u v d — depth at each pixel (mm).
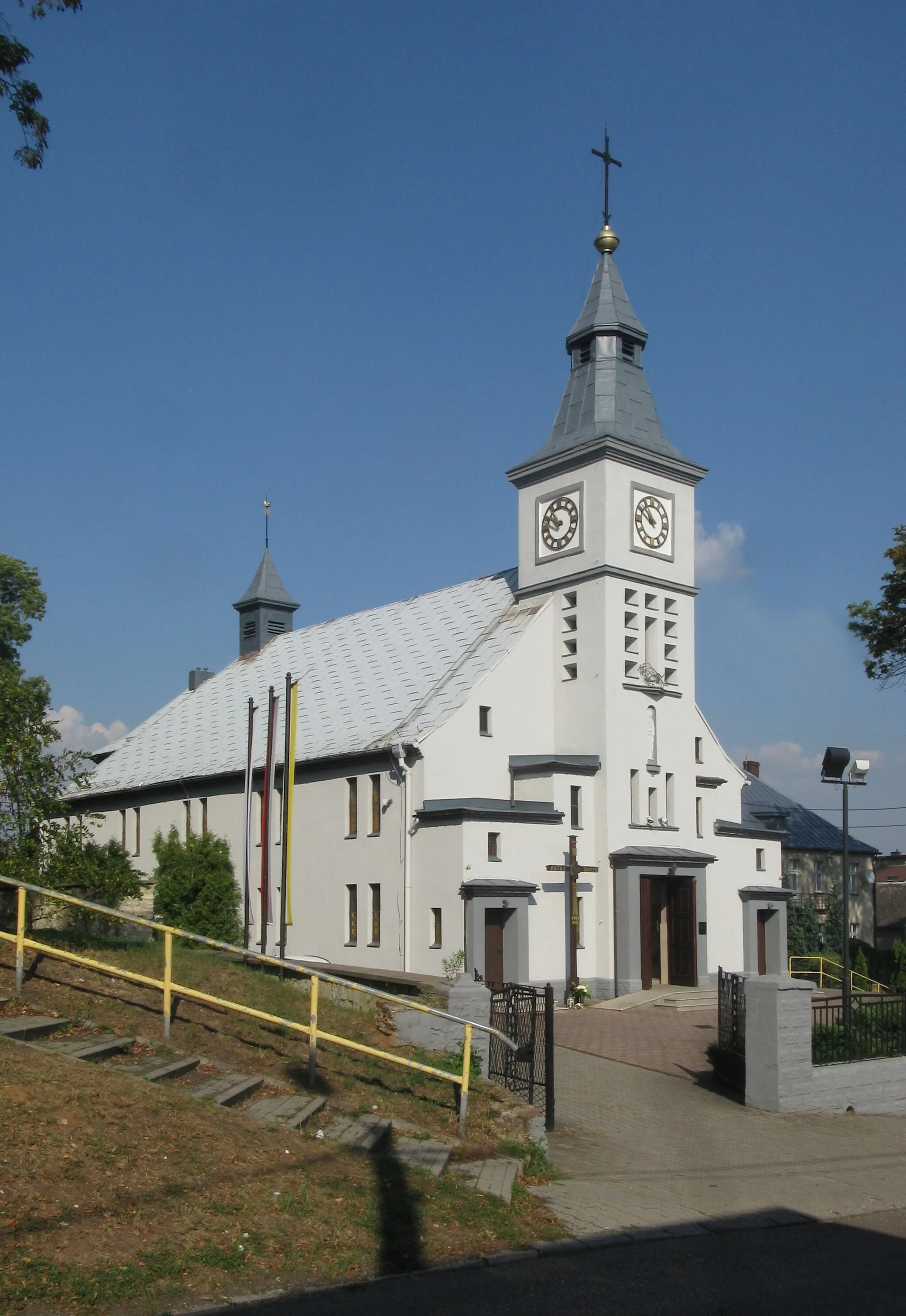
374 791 35094
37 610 42156
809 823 59031
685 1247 10445
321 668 45938
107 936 19328
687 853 36156
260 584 56438
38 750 17594
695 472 38844
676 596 38188
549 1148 14438
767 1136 16094
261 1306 7828
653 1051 24609
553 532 38000
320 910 36312
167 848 39969
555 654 37250
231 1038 13570
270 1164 9883
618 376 38281
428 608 43844
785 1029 17984
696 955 35875
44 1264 7551
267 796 34562
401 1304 8211
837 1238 11070
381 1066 13789
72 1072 10648
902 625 34719
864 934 58562
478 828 31844
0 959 14242
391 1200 9883
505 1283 8914
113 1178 8852
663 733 36969
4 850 17531
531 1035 16203
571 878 33438
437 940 31906
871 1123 17578
